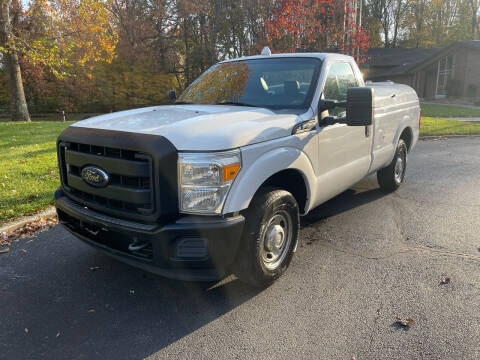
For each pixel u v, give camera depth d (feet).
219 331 10.19
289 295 11.79
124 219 10.50
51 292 12.09
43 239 16.02
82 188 11.34
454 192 22.13
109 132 10.53
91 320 10.70
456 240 15.61
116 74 119.96
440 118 65.31
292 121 12.14
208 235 9.80
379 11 205.16
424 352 9.30
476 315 10.70
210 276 10.48
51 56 66.08
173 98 17.11
